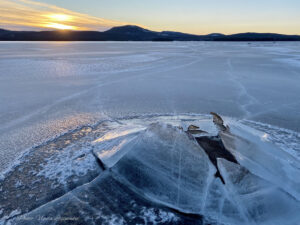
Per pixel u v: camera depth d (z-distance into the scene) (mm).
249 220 2041
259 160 2541
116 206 2262
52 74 10359
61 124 4543
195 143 2705
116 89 7645
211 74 10859
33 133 4090
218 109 5629
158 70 12008
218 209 2127
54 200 2350
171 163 2496
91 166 2980
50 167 2990
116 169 2658
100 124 4574
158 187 2352
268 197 2172
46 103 5977
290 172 2473
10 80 8867
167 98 6605
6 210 2256
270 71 11844
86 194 2418
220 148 2709
